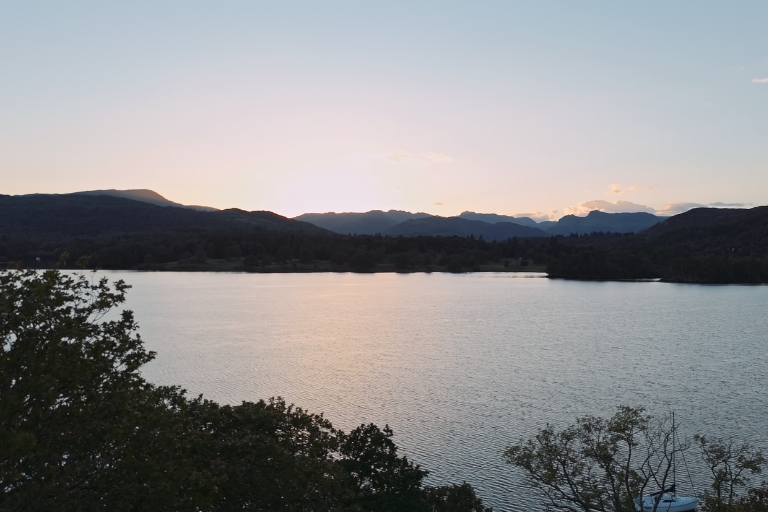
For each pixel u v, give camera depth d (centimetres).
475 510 4409
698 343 14912
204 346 14175
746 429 7825
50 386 2358
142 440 2594
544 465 4109
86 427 2477
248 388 9988
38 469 2384
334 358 12719
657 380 10662
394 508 3822
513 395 9544
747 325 18288
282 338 15525
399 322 19075
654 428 7706
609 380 10650
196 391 9756
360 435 4212
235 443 3147
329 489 3438
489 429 7762
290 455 3275
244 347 14062
